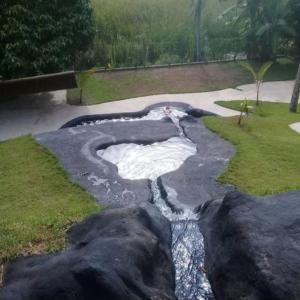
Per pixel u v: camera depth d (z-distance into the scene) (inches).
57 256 149.3
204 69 467.5
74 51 382.6
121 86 416.8
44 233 170.1
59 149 262.1
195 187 217.6
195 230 184.7
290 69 488.7
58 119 333.7
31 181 223.1
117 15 541.3
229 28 547.8
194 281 157.5
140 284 137.9
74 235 168.7
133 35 525.0
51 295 129.5
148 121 318.3
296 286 130.0
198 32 488.1
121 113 344.8
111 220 169.0
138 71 452.8
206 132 291.6
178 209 199.9
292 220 154.5
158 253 158.7
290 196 173.0
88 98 382.3
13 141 278.5
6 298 129.8
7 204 200.1
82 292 130.0
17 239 164.9
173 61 493.0
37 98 381.4
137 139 281.7
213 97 393.4
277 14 466.9
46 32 346.3
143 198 207.8
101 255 140.9
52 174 230.5
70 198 205.5
